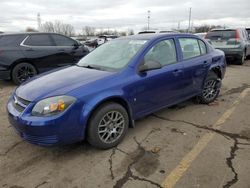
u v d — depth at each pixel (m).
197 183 2.97
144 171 3.22
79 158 3.55
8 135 4.29
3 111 5.44
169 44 4.65
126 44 4.55
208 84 5.52
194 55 5.14
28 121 3.26
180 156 3.53
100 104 3.60
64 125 3.30
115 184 3.01
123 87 3.79
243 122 4.61
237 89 6.82
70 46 8.84
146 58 4.18
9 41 7.71
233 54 10.99
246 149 3.67
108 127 3.71
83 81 3.63
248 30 14.47
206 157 3.48
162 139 4.02
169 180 3.04
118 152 3.67
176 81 4.63
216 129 4.34
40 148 3.84
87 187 2.98
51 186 3.02
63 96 3.33
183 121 4.69
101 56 4.57
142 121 4.71
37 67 8.15
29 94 3.50
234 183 2.95
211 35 11.52
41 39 8.23
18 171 3.31
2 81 8.60
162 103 4.50
